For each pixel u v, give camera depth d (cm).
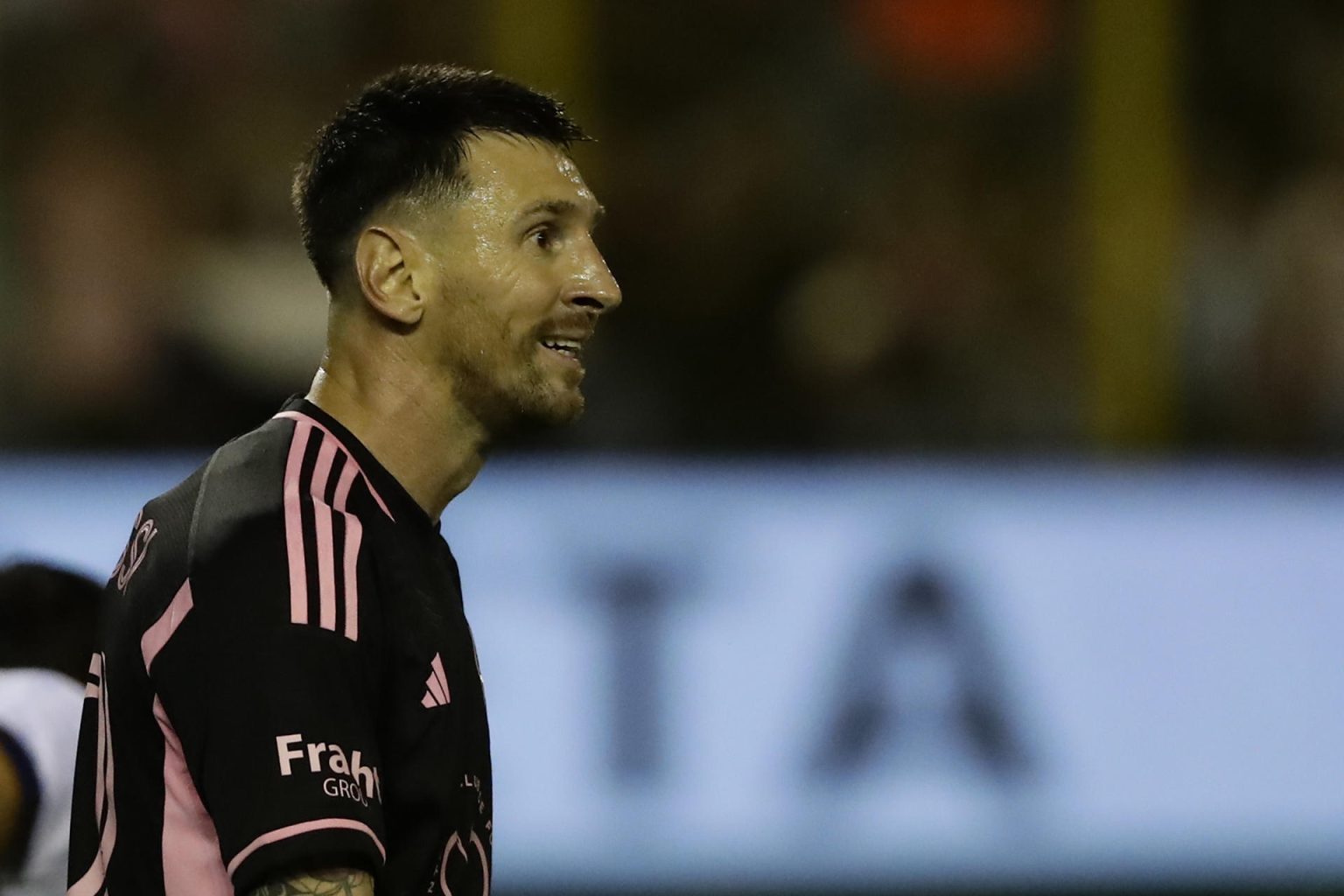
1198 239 2481
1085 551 1952
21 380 2333
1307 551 1975
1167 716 1934
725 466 1944
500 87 741
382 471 722
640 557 1914
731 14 2502
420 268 720
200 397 2330
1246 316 2444
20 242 2378
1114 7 2505
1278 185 2500
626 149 2477
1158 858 1909
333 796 636
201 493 701
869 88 2495
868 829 1886
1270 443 2406
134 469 1956
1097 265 2472
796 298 2391
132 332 2348
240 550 667
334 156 733
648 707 1891
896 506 1944
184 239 2402
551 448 2228
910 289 2400
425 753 689
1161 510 1978
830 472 1948
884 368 2364
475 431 739
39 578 970
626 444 2278
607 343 2334
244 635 650
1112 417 2416
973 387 2380
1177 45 2498
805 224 2431
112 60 2462
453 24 2514
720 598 1912
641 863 1867
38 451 2233
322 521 683
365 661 668
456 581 764
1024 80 2509
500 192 720
